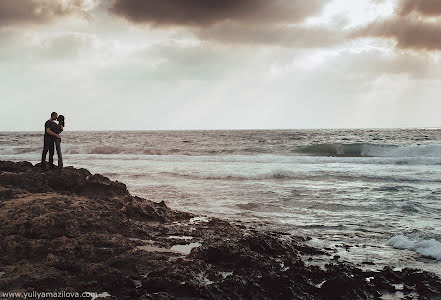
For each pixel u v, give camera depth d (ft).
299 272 20.36
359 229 31.17
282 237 28.17
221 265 21.22
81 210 26.86
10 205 26.50
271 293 17.56
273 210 38.27
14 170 41.37
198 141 191.52
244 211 37.83
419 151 102.01
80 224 24.75
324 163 80.07
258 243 24.29
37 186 34.12
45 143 39.99
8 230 22.77
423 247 25.52
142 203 33.73
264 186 52.34
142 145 162.50
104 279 18.08
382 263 22.99
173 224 30.96
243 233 28.58
